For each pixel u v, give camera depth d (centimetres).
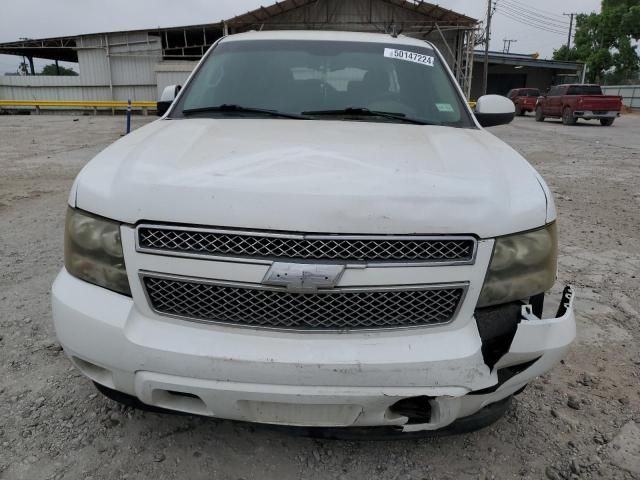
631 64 4547
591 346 304
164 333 167
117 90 2886
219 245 161
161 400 174
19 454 205
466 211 164
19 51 3198
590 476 202
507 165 196
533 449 216
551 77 4716
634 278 409
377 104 275
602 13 4619
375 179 169
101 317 170
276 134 219
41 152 1101
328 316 163
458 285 164
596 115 2058
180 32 2758
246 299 163
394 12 2406
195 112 272
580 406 245
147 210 165
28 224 533
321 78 289
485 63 3575
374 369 159
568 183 805
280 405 166
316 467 203
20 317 320
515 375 175
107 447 210
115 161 191
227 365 161
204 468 201
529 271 174
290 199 159
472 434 224
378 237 158
